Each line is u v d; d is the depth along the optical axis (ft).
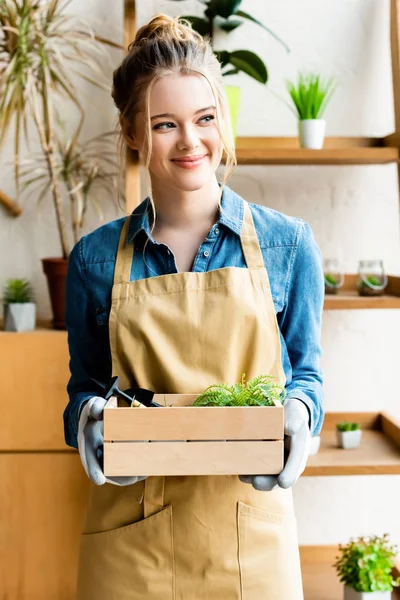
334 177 8.52
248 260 4.43
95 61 8.17
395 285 7.99
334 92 8.37
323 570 8.61
